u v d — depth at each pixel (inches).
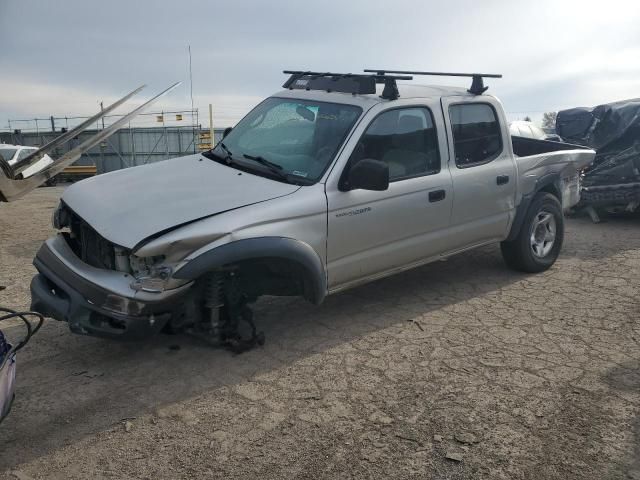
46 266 159.2
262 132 198.2
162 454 123.3
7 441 127.7
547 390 149.0
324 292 172.4
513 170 225.1
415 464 120.1
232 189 164.2
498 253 277.3
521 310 204.5
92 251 154.7
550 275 244.5
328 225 167.8
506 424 134.0
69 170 841.5
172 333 161.5
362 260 180.7
